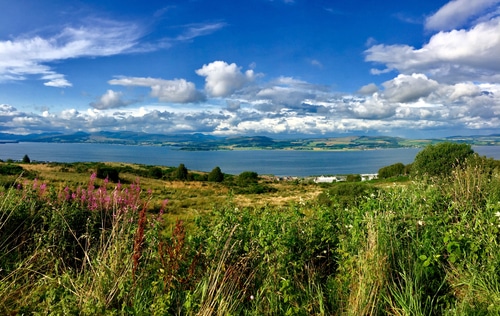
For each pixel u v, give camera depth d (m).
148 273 3.25
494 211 4.08
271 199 30.56
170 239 3.79
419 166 19.38
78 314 2.52
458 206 4.62
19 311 2.78
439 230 3.98
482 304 3.04
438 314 3.07
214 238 3.71
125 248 3.31
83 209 4.76
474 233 3.86
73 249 4.22
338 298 3.34
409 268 3.35
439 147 19.38
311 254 4.00
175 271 3.07
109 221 4.67
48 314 2.60
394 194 5.30
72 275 3.34
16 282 3.50
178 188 40.25
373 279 3.18
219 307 2.78
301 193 41.50
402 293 3.14
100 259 3.29
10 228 4.38
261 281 3.53
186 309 2.89
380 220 3.91
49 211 4.70
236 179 80.75
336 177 136.50
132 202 4.41
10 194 4.93
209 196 33.28
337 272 3.86
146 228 4.07
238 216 4.33
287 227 4.14
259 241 3.59
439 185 6.06
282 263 3.44
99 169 31.84
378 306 3.05
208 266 3.41
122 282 2.90
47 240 4.11
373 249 3.39
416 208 4.60
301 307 3.12
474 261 3.38
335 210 5.14
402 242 3.91
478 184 5.24
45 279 3.25
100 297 2.82
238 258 3.57
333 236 4.21
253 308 3.20
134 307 2.73
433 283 3.41
